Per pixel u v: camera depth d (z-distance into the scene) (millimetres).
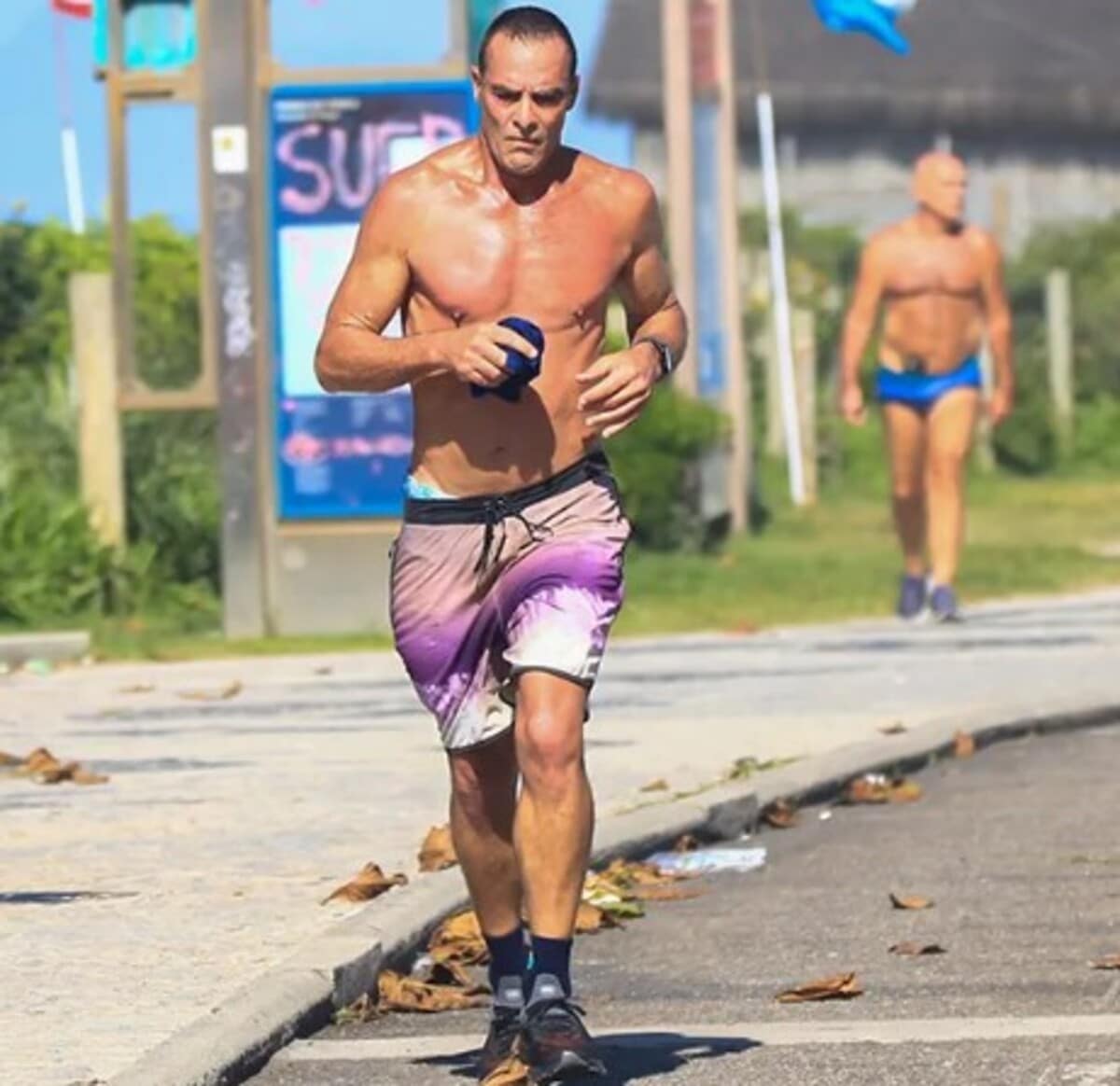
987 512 81375
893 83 156625
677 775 31641
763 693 40156
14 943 23016
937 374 50562
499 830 19516
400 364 18719
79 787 32406
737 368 71000
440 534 19219
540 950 18594
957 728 35312
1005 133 157250
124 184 51781
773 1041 20250
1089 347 112438
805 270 112125
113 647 49219
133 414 59188
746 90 155875
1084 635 48062
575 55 19141
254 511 50562
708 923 24906
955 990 21891
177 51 51188
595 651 18766
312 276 50219
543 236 19156
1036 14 162250
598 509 19188
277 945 22750
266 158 50125
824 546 68188
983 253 50656
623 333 62688
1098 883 26188
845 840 29156
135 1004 20750
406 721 38094
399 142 49844
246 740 36469
